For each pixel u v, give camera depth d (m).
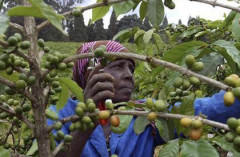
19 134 2.09
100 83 1.67
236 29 1.88
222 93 1.94
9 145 1.95
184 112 1.87
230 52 1.63
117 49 2.51
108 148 2.35
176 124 1.76
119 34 2.99
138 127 1.82
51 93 1.62
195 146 1.41
